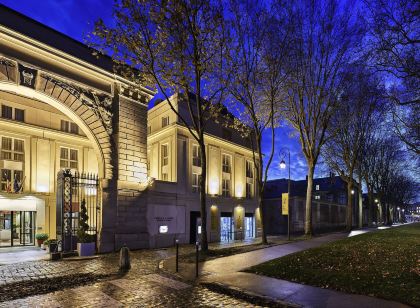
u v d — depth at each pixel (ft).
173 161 84.12
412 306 22.26
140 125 71.97
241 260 43.19
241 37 63.05
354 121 116.37
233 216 103.09
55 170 83.97
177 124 84.23
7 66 53.31
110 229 63.62
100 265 45.37
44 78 57.77
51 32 59.06
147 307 24.94
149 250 65.72
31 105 80.94
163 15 47.52
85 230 59.00
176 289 30.12
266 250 52.80
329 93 81.10
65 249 56.29
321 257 40.47
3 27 51.83
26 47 55.47
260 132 70.08
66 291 30.12
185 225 83.41
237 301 26.17
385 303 23.27
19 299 27.68
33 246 75.97
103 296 28.04
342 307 22.90
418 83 50.96
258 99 75.87
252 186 116.16
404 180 259.39
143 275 36.91
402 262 35.73
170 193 79.82
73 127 89.51
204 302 25.94
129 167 68.49
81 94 62.80
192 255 49.39
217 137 98.22
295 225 132.87
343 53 79.30
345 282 28.86
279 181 173.99
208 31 51.78
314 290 27.68
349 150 122.62
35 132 81.00
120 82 68.39
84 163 90.02
